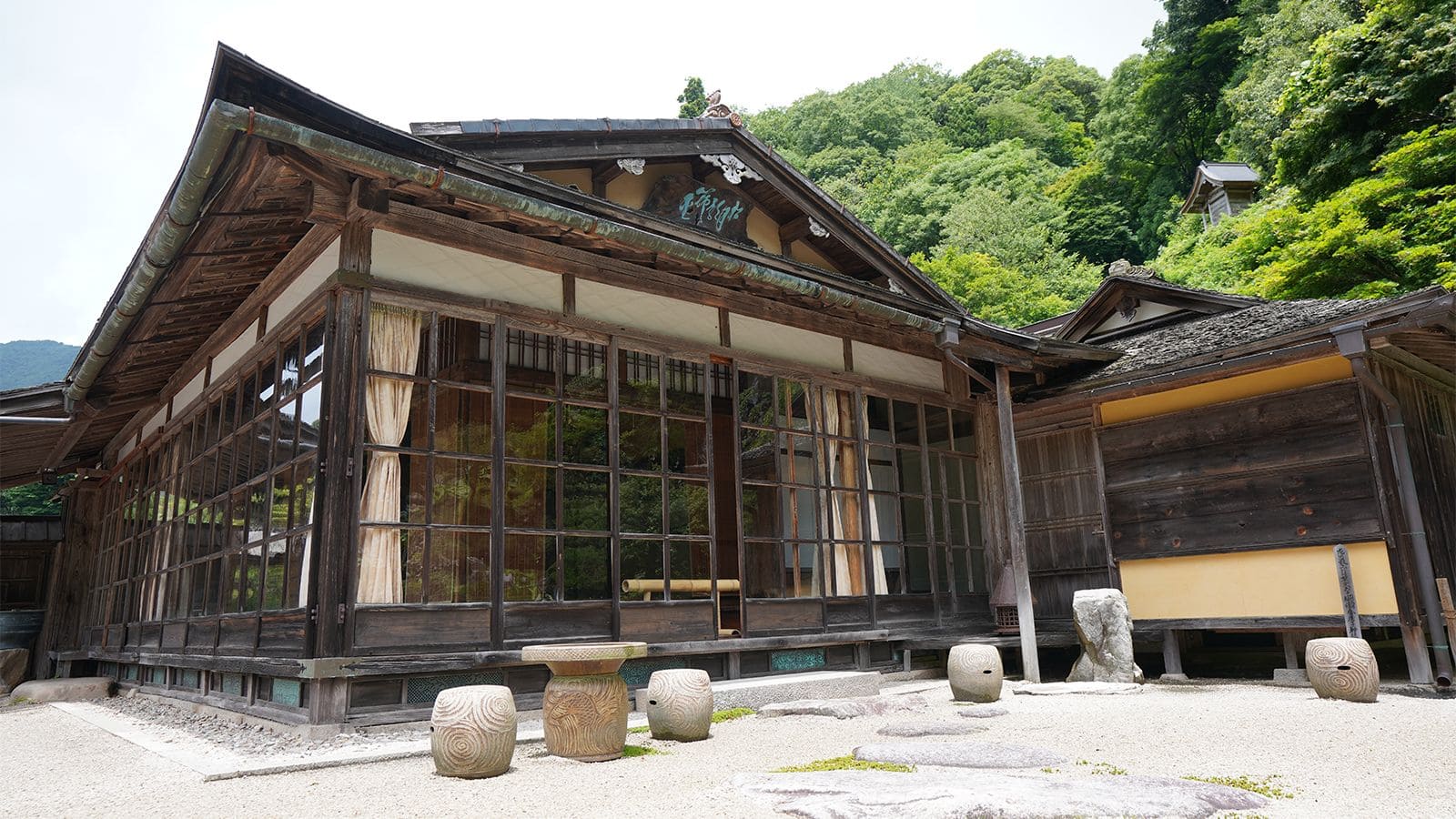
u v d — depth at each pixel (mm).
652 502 8859
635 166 7355
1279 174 18719
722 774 3844
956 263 28312
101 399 8828
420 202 5672
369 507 5316
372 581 5234
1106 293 12188
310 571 5035
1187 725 5125
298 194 5316
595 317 6715
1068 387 9492
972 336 8672
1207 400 8461
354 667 4836
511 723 3969
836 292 7371
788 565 7938
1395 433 7438
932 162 37562
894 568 8852
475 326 7383
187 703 7070
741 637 7031
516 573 7430
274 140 4312
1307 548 7652
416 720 5098
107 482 11938
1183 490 8539
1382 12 16594
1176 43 34469
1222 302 11117
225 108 3961
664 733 4906
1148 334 11445
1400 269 15500
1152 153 34812
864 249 8938
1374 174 16828
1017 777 3465
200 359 8266
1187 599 8398
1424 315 6598
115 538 10922
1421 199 15383
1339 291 16422
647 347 6977
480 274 6102
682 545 9117
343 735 4789
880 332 9172
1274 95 25297
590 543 8094
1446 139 14562
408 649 5152
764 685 6430
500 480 5809
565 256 6566
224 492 7012
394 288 5559
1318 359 7703
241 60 4020
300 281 6074
